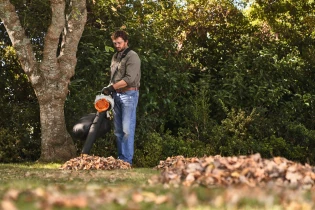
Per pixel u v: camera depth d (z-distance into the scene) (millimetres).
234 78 13164
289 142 13031
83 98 11477
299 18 15406
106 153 11352
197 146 12039
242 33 14867
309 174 5613
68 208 3668
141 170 8461
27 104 11938
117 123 9938
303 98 13617
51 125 10688
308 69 14289
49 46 10539
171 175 5602
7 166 9484
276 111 13328
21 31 10625
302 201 4191
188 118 12742
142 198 4160
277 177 5535
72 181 6516
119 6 12758
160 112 12695
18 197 4203
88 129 10125
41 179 6820
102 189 4641
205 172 5543
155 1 13625
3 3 10477
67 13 11203
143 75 12320
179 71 13234
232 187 5016
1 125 11758
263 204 4023
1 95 11992
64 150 10742
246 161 5781
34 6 12055
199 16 14391
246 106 13273
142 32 12656
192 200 4074
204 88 12828
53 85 10648
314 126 13688
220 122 13195
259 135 12625
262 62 13516
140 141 11703
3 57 12039
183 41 14219
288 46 14688
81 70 12031
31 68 10617
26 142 11523
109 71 12148
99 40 12344
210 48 14523
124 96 9820
